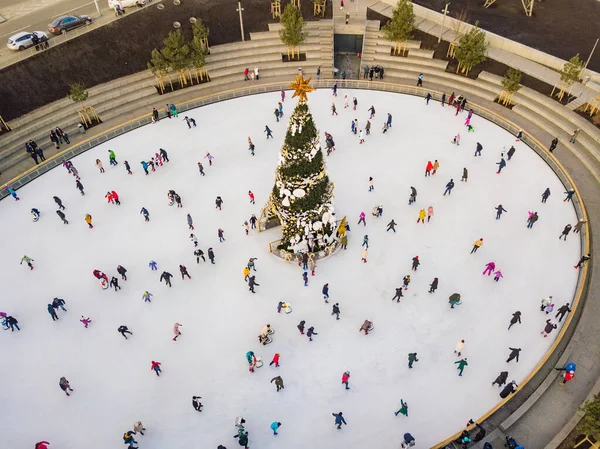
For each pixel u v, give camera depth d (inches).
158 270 1286.9
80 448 969.5
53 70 1839.3
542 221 1362.0
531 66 1841.8
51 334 1160.2
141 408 1024.2
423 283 1225.4
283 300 1206.3
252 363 1056.8
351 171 1546.5
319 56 2005.4
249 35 2036.2
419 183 1499.8
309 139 1088.8
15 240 1384.1
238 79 1953.7
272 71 1982.0
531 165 1537.9
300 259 1277.1
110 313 1195.9
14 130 1685.5
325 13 2139.5
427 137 1667.1
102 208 1471.5
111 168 1604.3
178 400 1034.1
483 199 1438.2
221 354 1106.7
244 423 993.5
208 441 971.3
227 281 1253.7
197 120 1779.0
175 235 1378.0
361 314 1168.8
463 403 1007.0
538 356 1071.6
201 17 2078.0
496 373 1050.1
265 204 1444.4
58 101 1776.6
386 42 2036.2
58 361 1108.5
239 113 1802.4
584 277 1188.5
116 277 1269.7
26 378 1081.4
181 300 1215.6
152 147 1674.5
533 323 1131.3
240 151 1641.2
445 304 1179.3
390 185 1494.8
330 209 1222.9
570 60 1593.3
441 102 1814.7
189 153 1644.9
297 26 1871.3
